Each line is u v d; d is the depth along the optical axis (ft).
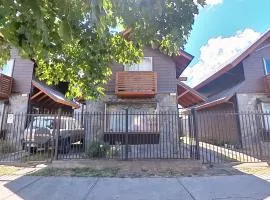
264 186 22.76
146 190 22.24
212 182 24.50
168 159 31.96
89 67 20.79
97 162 31.09
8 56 15.72
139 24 14.69
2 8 9.96
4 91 50.19
